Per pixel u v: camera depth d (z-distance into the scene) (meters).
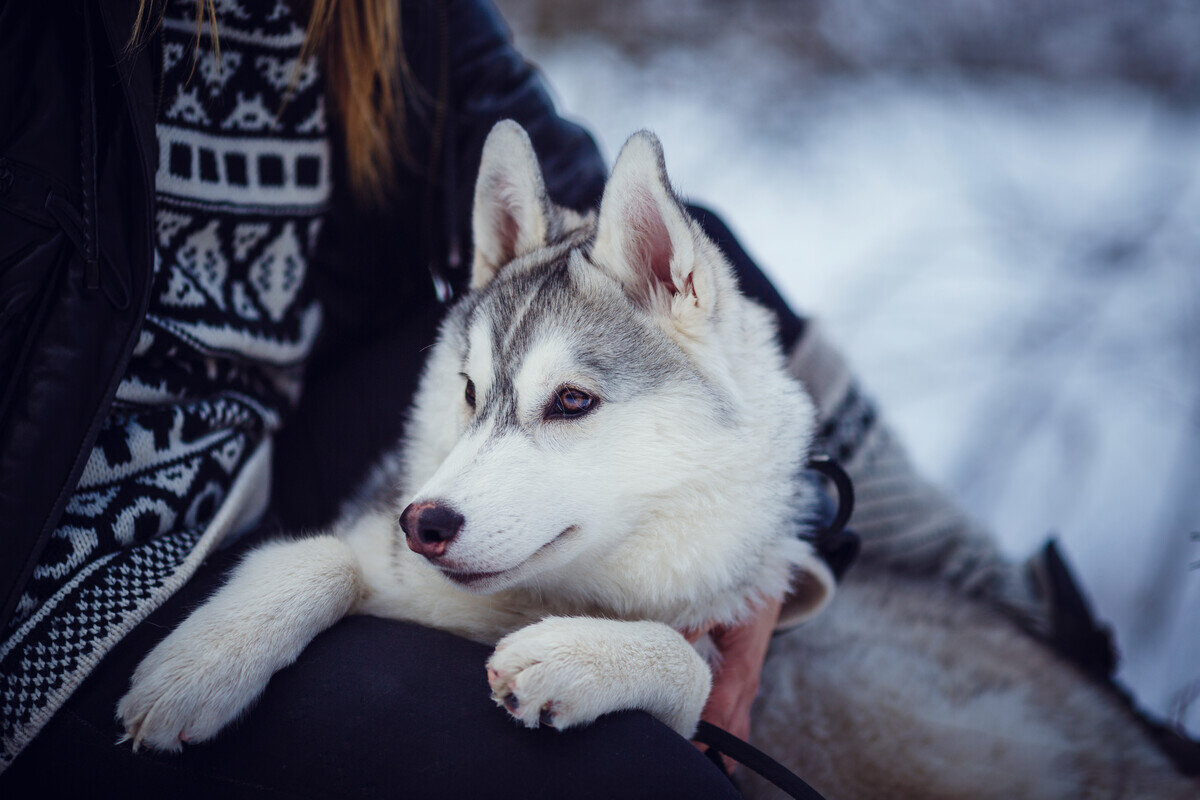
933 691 2.27
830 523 2.02
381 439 2.06
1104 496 3.57
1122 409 3.96
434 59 2.05
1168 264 4.67
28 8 1.35
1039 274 4.68
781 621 1.95
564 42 5.90
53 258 1.34
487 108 2.14
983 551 2.77
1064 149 5.41
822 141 5.56
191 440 1.64
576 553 1.67
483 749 1.26
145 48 1.42
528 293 1.83
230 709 1.30
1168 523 3.37
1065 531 3.44
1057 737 2.28
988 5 6.07
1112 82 5.89
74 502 1.43
